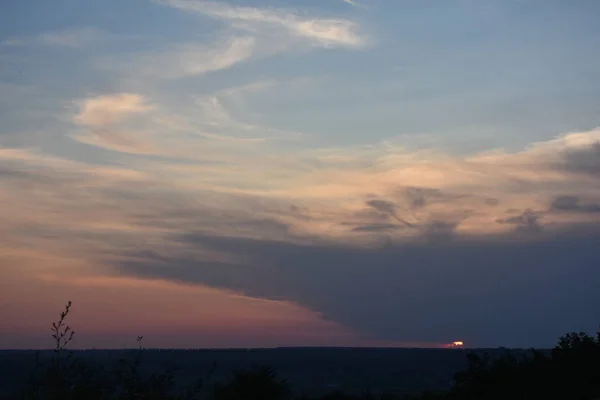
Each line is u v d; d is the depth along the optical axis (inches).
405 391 2783.0
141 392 466.3
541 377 1083.3
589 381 1072.8
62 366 458.9
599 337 1144.8
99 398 452.8
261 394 903.1
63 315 467.2
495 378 1108.5
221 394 901.8
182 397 482.6
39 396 446.6
